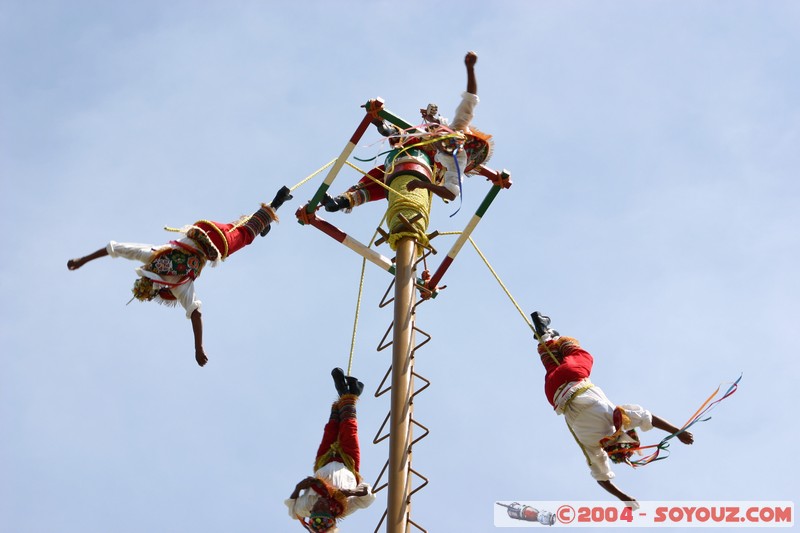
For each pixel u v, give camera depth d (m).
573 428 12.60
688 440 12.49
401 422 11.56
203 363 12.20
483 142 13.03
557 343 13.20
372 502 12.48
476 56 12.95
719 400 12.52
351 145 12.76
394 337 12.16
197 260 12.34
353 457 12.70
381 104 12.60
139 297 12.28
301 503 12.55
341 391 13.04
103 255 12.19
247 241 12.78
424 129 13.20
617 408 12.42
